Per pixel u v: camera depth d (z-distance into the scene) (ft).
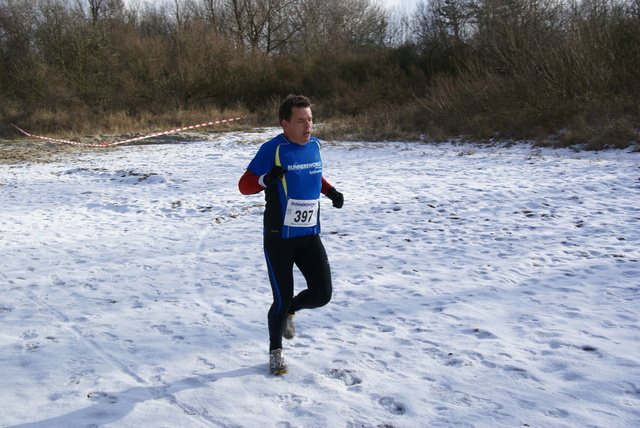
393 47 131.03
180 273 18.51
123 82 104.73
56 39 110.52
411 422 9.27
